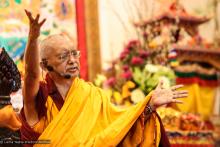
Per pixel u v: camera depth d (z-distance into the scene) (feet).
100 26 26.58
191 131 21.04
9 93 12.48
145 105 13.35
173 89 13.60
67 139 12.93
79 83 13.64
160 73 21.25
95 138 13.01
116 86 21.75
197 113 24.57
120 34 27.22
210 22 31.42
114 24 27.17
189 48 25.89
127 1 27.61
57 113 13.32
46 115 13.34
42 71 14.06
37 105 13.32
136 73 21.26
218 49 27.04
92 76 25.82
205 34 31.30
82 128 13.10
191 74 25.13
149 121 13.56
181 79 24.77
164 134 13.74
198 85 25.67
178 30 25.90
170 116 20.80
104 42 26.76
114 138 12.96
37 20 12.54
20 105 13.56
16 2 23.40
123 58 22.59
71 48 13.66
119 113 13.74
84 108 13.32
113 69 24.66
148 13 27.66
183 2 30.09
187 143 20.80
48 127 13.05
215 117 27.94
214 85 26.84
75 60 13.69
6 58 12.50
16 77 12.70
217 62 27.09
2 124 12.19
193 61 26.25
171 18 25.61
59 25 24.67
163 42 24.43
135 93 20.89
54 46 13.52
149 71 21.08
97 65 26.03
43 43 13.70
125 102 21.15
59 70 13.48
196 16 26.68
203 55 26.61
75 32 25.36
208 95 26.71
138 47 22.99
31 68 12.96
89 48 25.91
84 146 12.92
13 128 12.36
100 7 26.78
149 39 25.08
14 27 22.88
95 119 13.32
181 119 21.12
